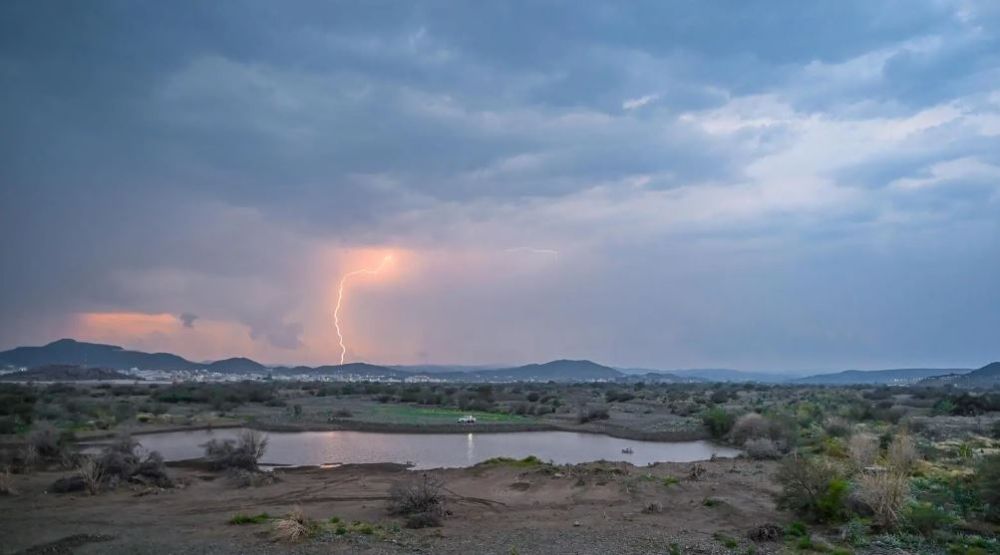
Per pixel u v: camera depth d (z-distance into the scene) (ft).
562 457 134.62
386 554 46.19
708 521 57.47
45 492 72.79
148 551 46.85
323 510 64.13
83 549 47.37
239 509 64.13
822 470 59.41
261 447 100.53
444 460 128.77
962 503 60.08
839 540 49.85
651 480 77.15
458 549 47.73
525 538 51.31
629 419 211.61
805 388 430.20
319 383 498.28
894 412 171.73
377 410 240.32
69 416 174.70
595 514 61.05
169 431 167.02
